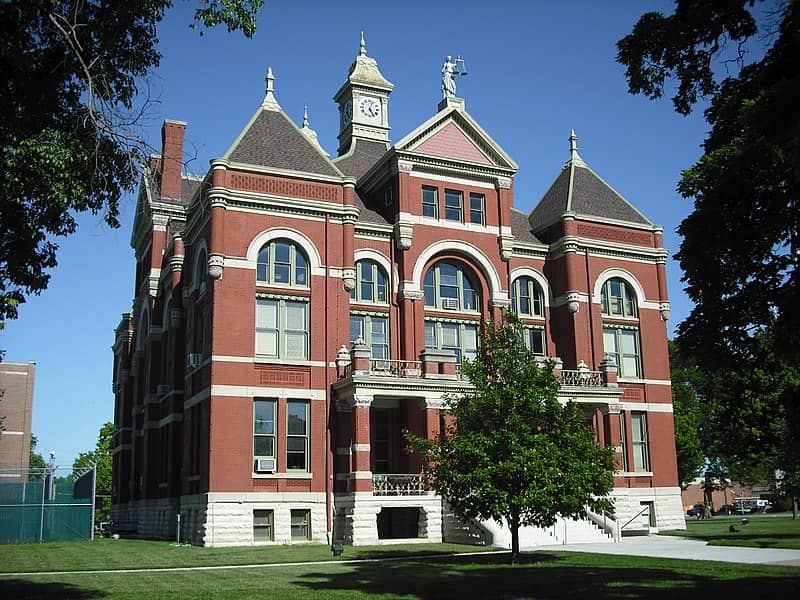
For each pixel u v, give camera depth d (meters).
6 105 13.57
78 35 14.70
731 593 15.69
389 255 39.34
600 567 21.80
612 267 43.59
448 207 40.69
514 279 42.97
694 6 14.84
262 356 34.16
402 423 36.50
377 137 50.50
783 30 12.91
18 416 71.44
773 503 82.75
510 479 23.69
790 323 15.06
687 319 17.48
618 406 38.06
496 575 20.36
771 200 15.97
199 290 37.72
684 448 61.72
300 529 33.41
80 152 14.60
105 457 87.25
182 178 49.22
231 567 23.72
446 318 39.91
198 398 35.31
